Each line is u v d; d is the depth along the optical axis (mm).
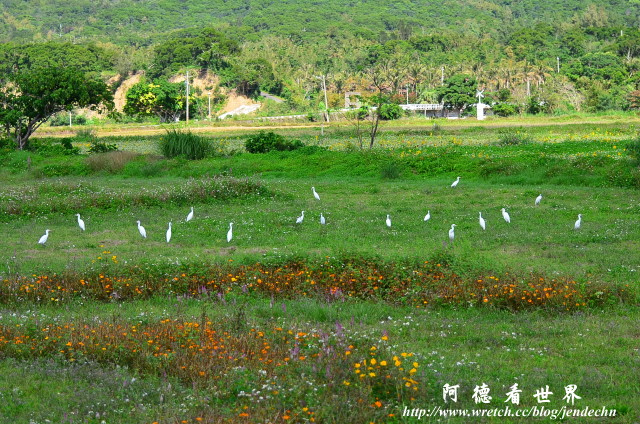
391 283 13359
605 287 12711
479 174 31281
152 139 60344
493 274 13305
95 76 132625
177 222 21297
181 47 129500
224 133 66500
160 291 13258
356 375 7930
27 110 43188
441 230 19750
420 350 9688
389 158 34156
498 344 10281
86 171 35594
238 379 7957
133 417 7355
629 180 27594
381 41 177375
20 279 13117
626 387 8367
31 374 8555
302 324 10656
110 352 9102
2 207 22922
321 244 18078
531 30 159250
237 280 13633
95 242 18500
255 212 22906
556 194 25688
